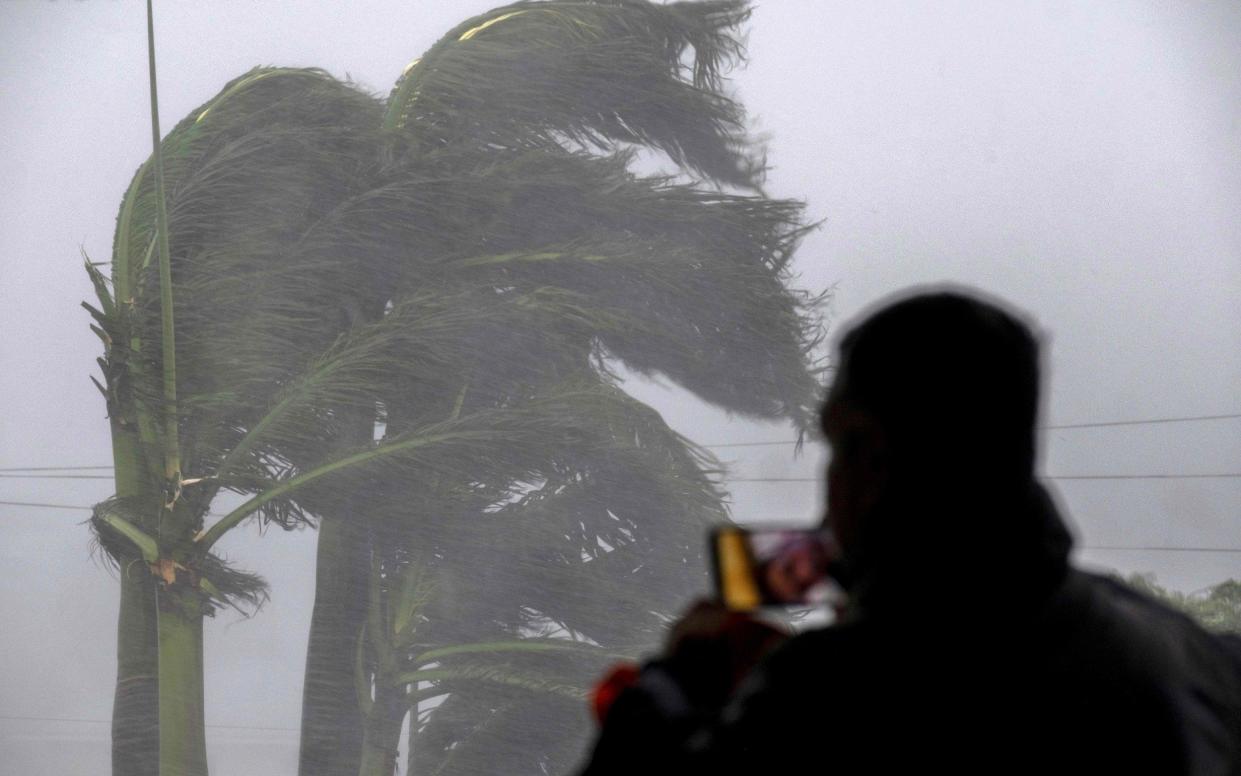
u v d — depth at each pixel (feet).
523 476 41.63
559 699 41.93
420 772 42.70
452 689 43.32
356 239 44.78
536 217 46.57
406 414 43.16
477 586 43.62
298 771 45.98
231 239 45.34
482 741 42.04
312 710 46.24
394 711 45.14
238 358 43.47
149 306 44.19
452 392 43.45
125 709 44.24
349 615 46.16
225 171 45.70
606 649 42.42
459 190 45.42
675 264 45.88
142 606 45.27
